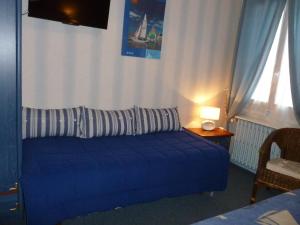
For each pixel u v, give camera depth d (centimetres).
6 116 180
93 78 295
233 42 379
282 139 287
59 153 225
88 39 283
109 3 268
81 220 224
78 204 206
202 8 342
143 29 309
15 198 191
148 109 320
